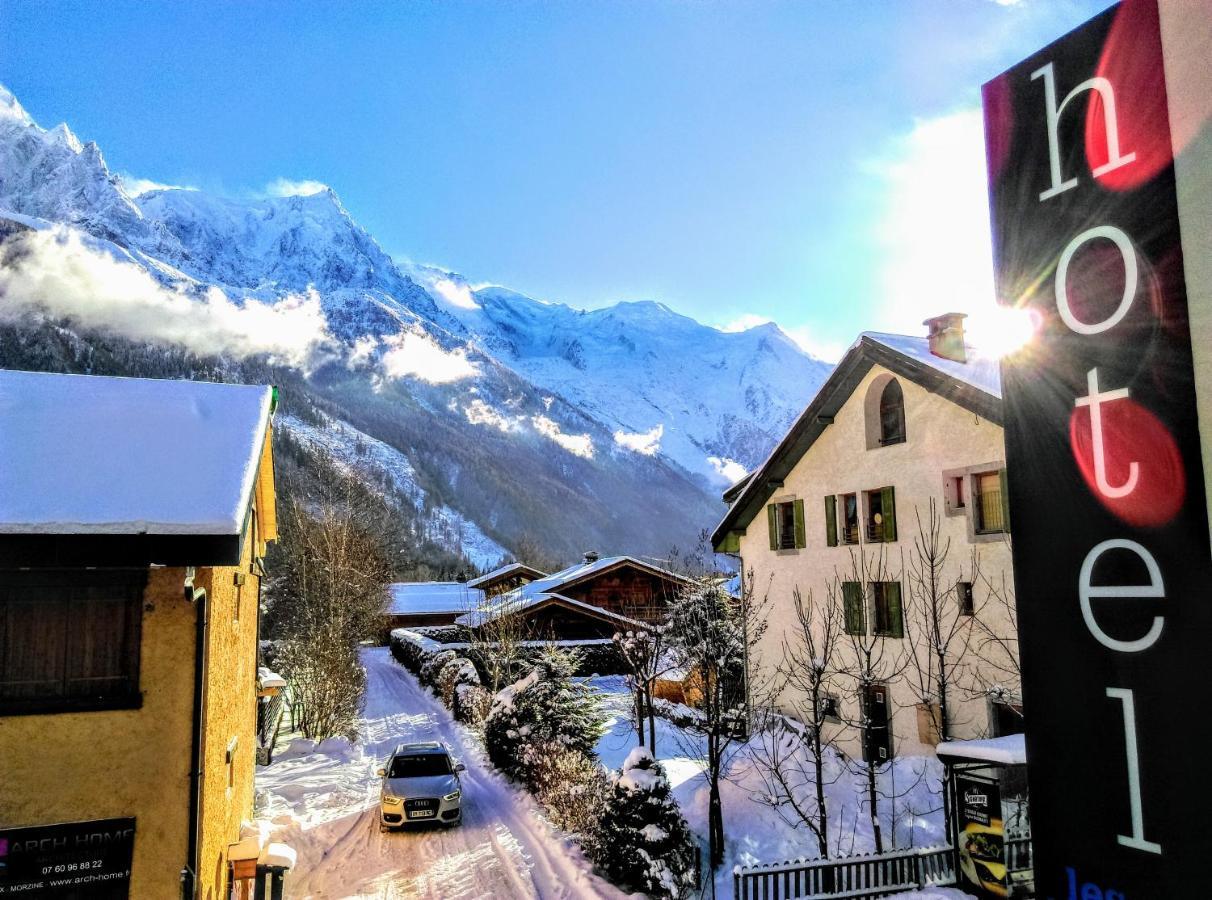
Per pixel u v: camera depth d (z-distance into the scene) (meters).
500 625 33.84
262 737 23.89
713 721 15.15
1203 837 5.61
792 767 17.67
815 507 21.75
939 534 17.72
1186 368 5.91
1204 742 5.66
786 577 22.77
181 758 8.27
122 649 8.30
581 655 40.62
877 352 19.27
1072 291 6.72
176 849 8.15
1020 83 7.27
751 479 23.92
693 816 16.89
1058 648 6.62
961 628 16.92
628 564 48.59
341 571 30.53
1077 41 6.78
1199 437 5.82
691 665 22.67
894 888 11.96
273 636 45.88
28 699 7.97
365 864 14.47
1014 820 11.63
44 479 8.34
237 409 10.47
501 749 21.30
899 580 18.69
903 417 19.09
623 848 12.88
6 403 9.62
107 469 8.67
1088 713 6.37
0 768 7.75
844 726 19.62
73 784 7.93
